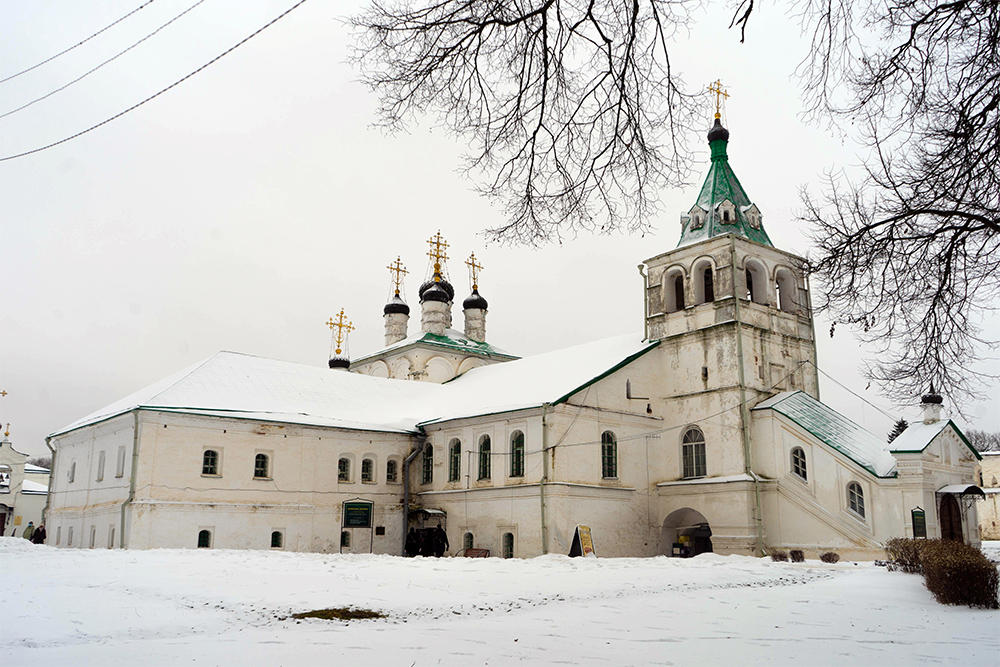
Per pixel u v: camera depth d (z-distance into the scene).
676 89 8.55
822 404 38.06
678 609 14.98
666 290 41.44
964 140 8.86
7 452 62.03
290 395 42.06
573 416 36.25
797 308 40.75
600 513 36.16
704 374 38.59
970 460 35.41
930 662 10.00
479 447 39.50
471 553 37.25
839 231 10.11
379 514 40.62
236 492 36.31
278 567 22.16
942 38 8.58
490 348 59.16
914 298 10.06
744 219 40.56
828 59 8.34
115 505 35.19
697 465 38.28
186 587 16.92
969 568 15.79
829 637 11.85
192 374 39.97
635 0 7.79
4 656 9.89
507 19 8.16
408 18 8.25
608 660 9.80
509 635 11.63
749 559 30.02
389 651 10.21
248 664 9.36
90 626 12.16
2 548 27.69
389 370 56.78
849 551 32.66
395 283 61.91
